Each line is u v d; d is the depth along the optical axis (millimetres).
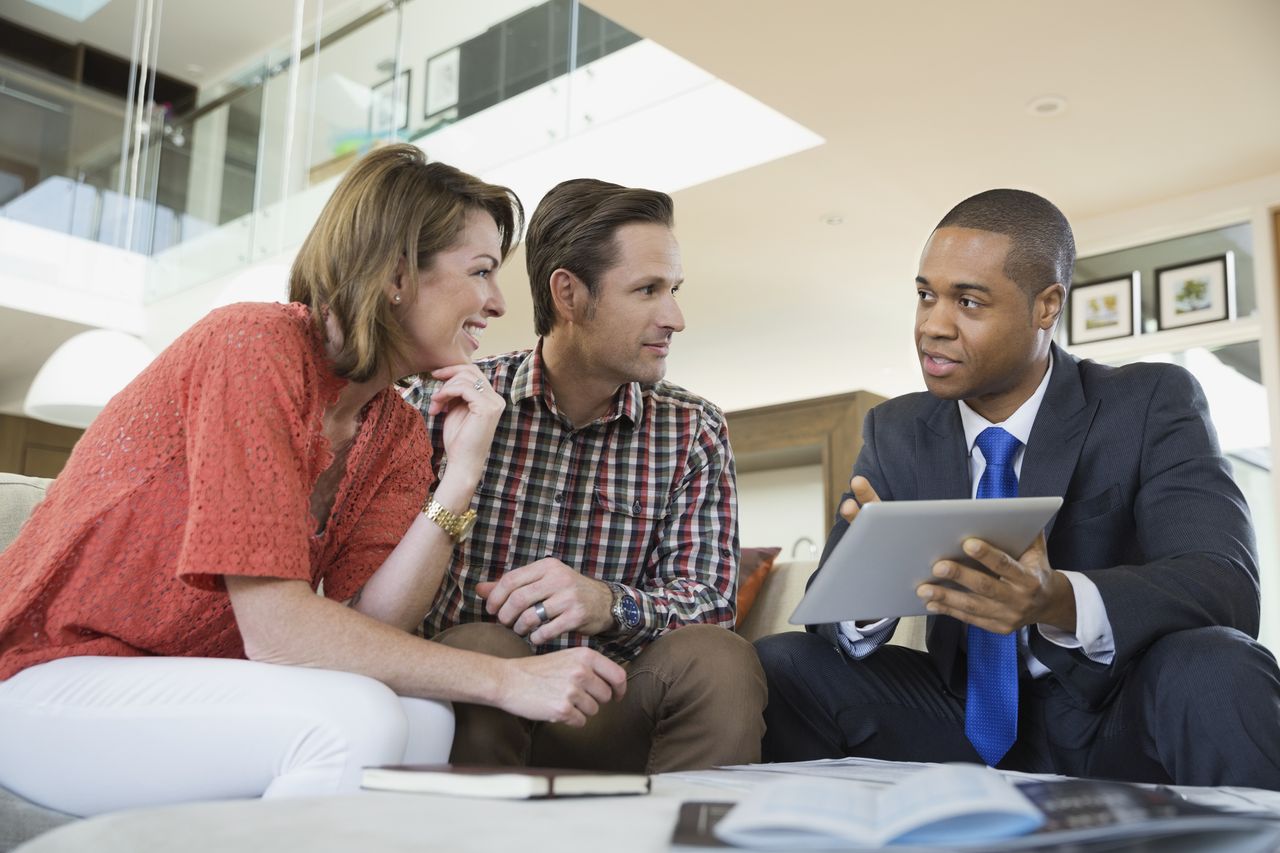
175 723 1102
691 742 1539
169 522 1208
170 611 1208
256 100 7512
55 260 7289
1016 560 1330
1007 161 5043
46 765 1146
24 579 1189
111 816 678
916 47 4172
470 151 6211
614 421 1867
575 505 1837
